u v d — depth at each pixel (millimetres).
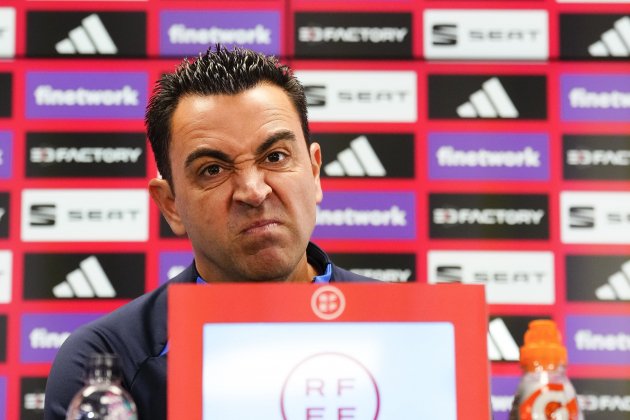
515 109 8711
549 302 8547
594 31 8781
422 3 8758
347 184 8609
